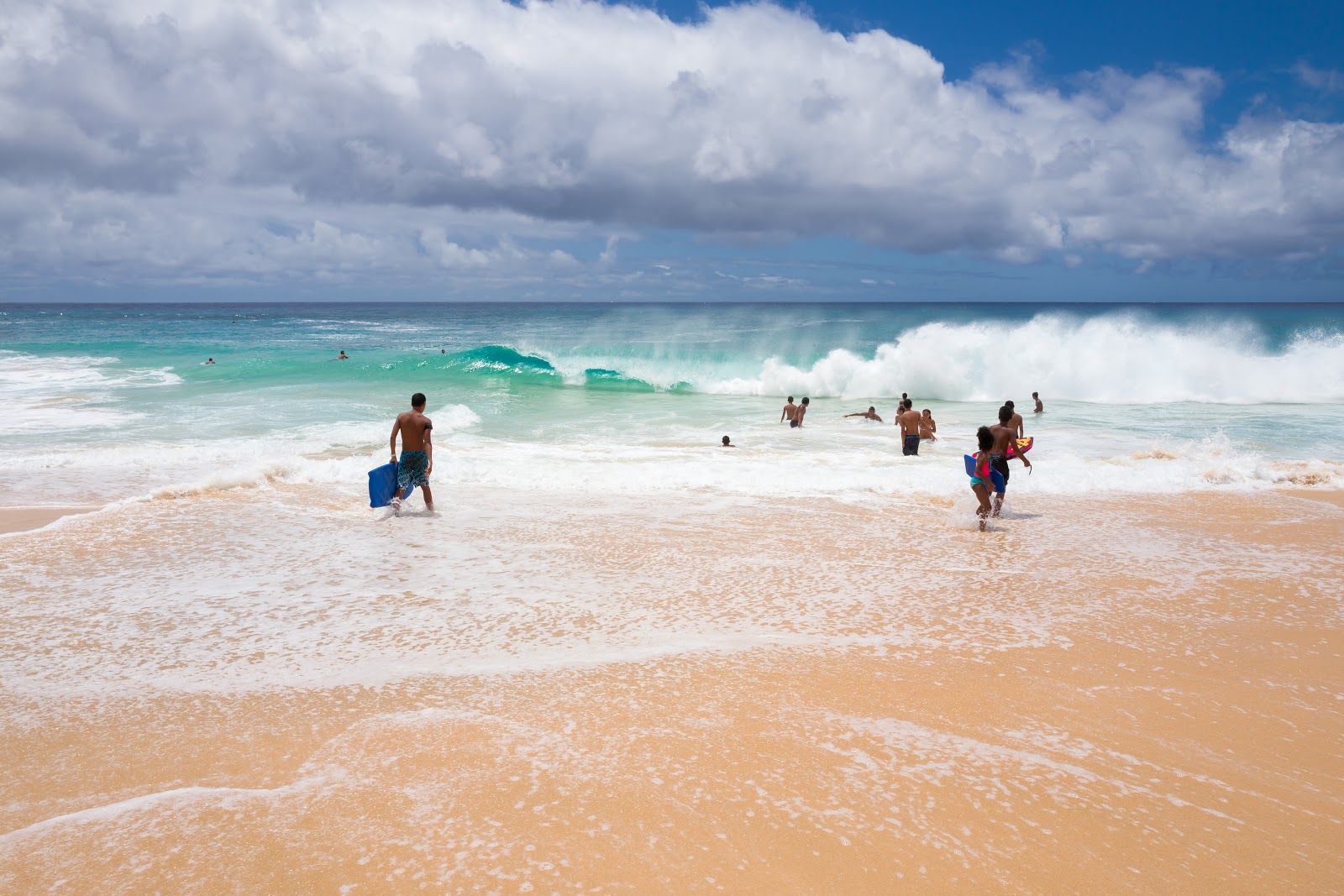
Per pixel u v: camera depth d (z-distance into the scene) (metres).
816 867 3.06
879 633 5.77
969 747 4.05
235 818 3.38
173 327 71.06
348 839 3.22
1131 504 10.29
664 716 4.37
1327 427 17.41
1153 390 23.53
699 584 7.01
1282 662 5.23
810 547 8.29
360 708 4.52
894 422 19.62
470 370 29.72
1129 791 3.65
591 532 8.88
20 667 5.17
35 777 3.79
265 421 17.69
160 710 4.53
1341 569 7.39
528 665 5.17
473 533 8.82
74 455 13.44
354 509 9.96
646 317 90.19
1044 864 3.10
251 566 7.53
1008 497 10.78
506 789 3.59
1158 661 5.23
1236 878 3.04
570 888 2.91
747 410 21.73
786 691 4.72
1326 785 3.73
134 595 6.66
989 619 6.09
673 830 3.29
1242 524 9.18
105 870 3.03
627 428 18.05
